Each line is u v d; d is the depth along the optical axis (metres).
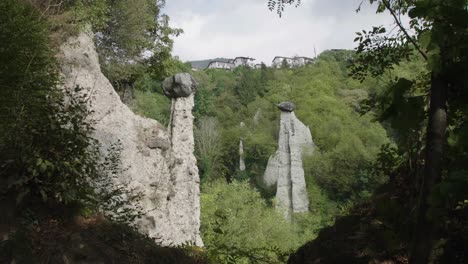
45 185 5.22
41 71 7.20
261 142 62.91
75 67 11.84
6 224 4.88
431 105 2.52
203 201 27.44
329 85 74.56
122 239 5.64
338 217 5.59
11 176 5.08
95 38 16.25
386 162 4.73
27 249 4.77
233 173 62.53
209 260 6.53
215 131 63.19
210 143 60.09
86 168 5.77
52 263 4.80
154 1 20.41
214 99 79.19
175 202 14.53
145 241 5.98
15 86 6.06
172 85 15.64
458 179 2.30
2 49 6.59
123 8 16.53
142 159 13.12
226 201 27.78
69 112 5.88
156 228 12.64
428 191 2.45
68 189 5.30
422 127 3.23
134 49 17.97
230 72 99.50
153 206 13.02
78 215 5.52
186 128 15.52
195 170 15.41
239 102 79.44
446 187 2.30
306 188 53.34
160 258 5.83
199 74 85.50
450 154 2.57
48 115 5.43
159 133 13.94
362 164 49.47
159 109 49.25
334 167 51.59
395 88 2.78
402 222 2.81
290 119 59.06
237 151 63.75
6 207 4.97
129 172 12.35
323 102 68.06
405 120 2.76
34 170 4.96
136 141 13.05
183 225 14.53
